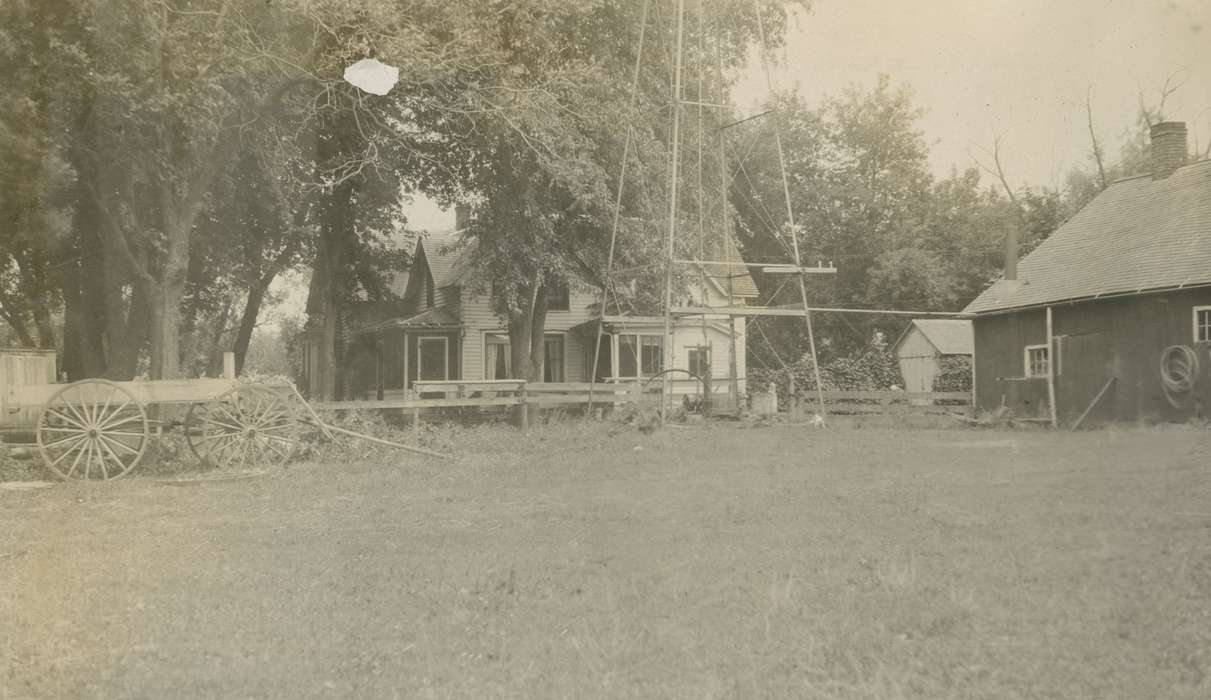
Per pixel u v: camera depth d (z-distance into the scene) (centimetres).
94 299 1992
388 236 2509
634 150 2159
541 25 1841
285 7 1452
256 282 2389
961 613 521
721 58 2336
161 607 581
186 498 1054
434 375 3125
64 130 1438
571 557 684
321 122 1945
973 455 1379
